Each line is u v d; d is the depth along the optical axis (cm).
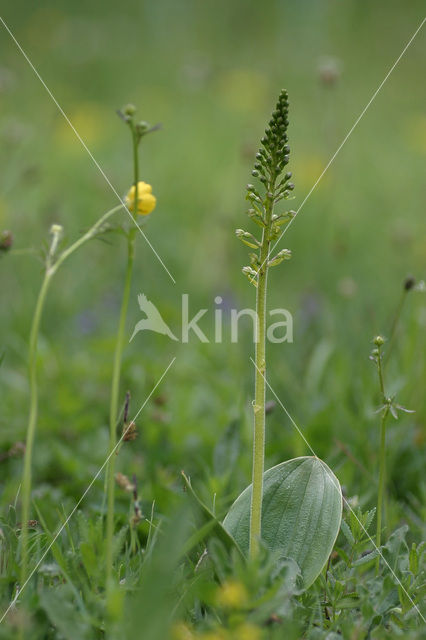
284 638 170
